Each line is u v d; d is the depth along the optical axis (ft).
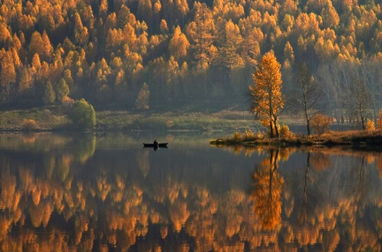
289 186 233.96
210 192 225.56
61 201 214.90
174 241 158.51
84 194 229.04
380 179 248.32
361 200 204.23
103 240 160.04
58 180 266.57
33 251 149.69
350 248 149.79
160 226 174.19
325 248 150.10
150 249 151.84
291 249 149.69
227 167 299.38
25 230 170.71
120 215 189.98
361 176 256.73
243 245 153.69
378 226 169.58
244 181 249.75
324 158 327.67
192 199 213.25
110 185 249.96
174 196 220.02
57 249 151.64
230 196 216.54
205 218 183.01
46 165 326.65
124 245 155.53
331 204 197.98
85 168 311.27
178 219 182.60
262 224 173.99
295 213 185.98
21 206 205.67
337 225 171.22
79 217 187.73
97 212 195.11
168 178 266.57
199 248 152.35
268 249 150.20
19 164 333.01
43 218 186.60
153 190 234.38
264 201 205.26
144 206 203.31
